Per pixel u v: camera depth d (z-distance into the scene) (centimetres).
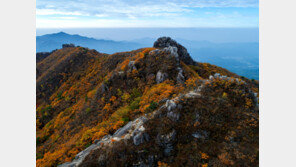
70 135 2848
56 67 8631
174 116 1262
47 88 7931
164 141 1138
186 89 1939
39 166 1917
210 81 1688
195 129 1177
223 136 1143
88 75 6425
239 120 1236
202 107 1314
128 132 1458
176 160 1059
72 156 1738
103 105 3081
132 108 2195
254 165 927
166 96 2019
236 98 1454
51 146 2989
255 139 1091
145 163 1095
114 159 1167
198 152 1062
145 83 2983
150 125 1277
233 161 966
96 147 1495
